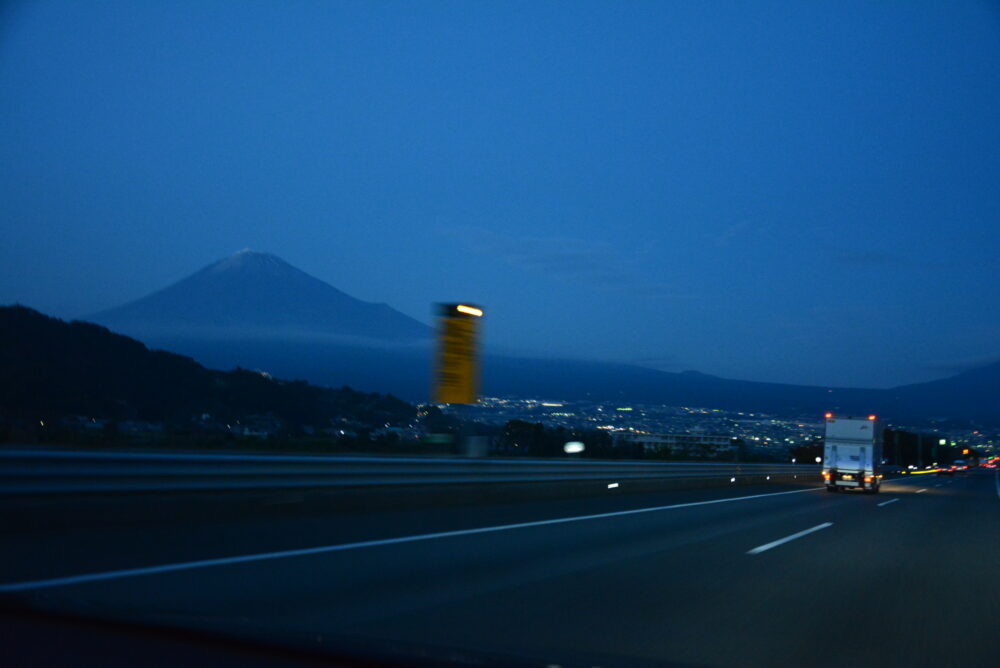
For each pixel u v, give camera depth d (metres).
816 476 51.97
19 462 9.74
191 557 9.23
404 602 7.70
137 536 10.43
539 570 9.88
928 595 9.24
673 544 12.94
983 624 7.78
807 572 10.61
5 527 9.70
